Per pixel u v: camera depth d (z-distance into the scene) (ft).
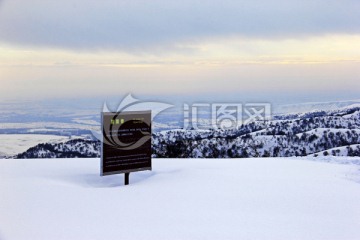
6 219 25.02
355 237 22.62
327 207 28.55
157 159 52.42
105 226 23.90
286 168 43.83
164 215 26.23
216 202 29.53
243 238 22.16
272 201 29.91
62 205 28.37
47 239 21.62
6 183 34.88
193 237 22.18
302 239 22.17
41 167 45.21
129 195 31.58
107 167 36.32
